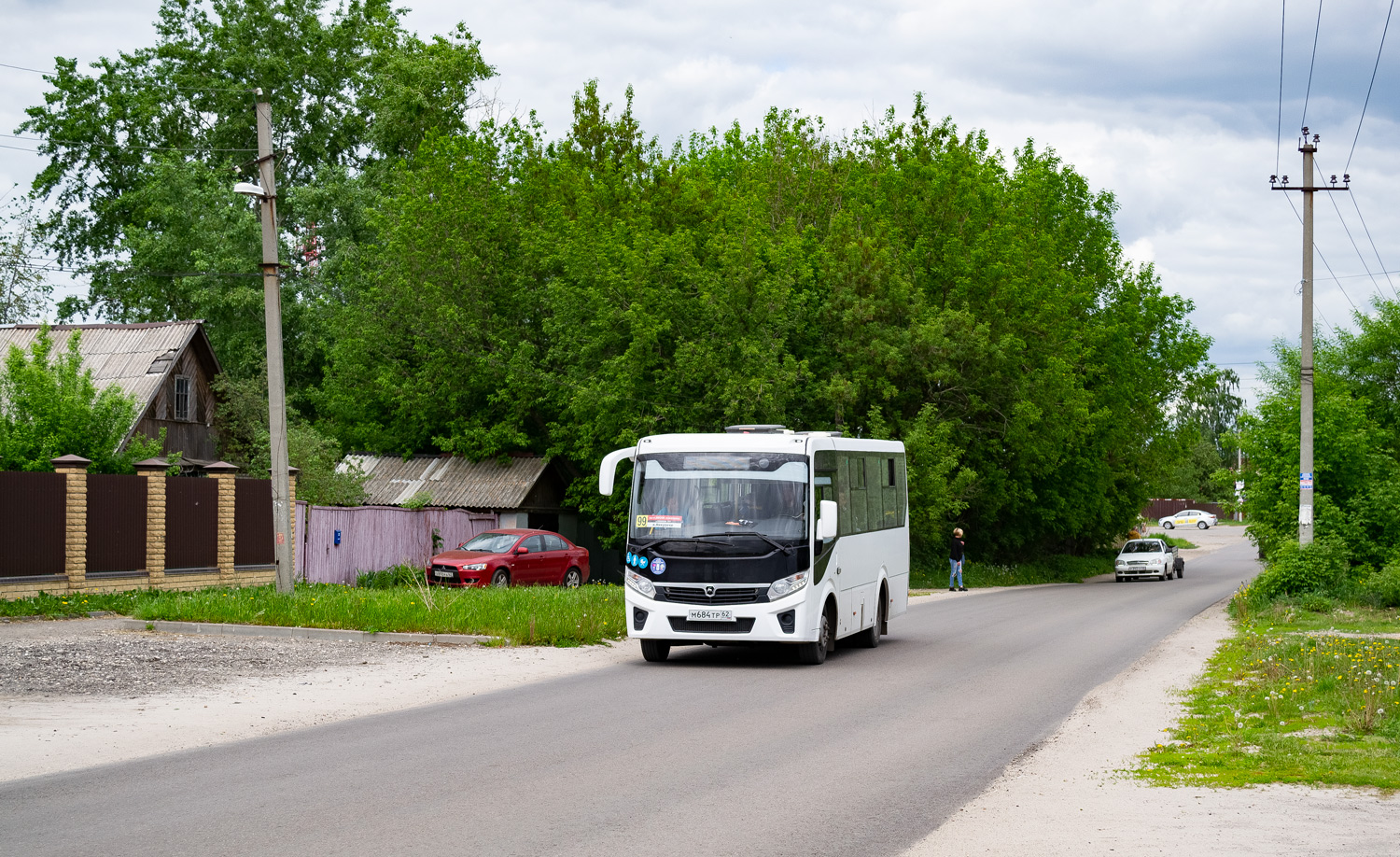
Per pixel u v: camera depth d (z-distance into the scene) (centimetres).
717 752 1004
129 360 3891
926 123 4891
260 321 4925
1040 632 2244
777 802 816
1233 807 803
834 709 1255
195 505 2631
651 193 4472
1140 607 2983
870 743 1054
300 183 5603
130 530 2453
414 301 4241
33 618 2098
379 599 2105
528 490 4003
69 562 2302
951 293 4219
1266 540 3062
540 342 4309
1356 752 987
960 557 3909
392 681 1431
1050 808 801
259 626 1886
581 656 1745
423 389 4200
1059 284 4488
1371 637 2009
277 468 2327
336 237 5075
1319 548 2766
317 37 5544
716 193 4566
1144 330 5269
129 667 1480
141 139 5459
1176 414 5806
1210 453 12794
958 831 737
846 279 4153
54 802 795
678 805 802
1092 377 5094
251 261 4866
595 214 4366
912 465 3806
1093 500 5250
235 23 5453
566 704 1277
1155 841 709
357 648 1748
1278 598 2680
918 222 4397
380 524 3338
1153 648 1933
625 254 3856
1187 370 5434
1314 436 3003
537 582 3231
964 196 4338
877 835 727
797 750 1017
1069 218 5112
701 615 1628
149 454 2838
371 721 1154
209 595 2194
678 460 1703
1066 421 4369
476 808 783
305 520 3052
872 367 4041
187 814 762
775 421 3647
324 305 4884
